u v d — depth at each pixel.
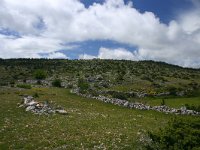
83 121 48.84
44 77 155.75
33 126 44.97
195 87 155.62
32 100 65.44
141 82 158.50
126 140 38.06
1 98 70.25
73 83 135.75
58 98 75.50
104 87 131.75
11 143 37.62
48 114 54.12
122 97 91.06
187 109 72.81
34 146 36.25
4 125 45.62
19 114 53.88
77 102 72.62
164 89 137.75
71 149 35.12
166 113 68.62
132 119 53.75
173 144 25.91
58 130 42.59
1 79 161.00
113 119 52.31
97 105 72.50
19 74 183.12
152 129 45.19
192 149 24.52
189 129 26.28
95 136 39.75
